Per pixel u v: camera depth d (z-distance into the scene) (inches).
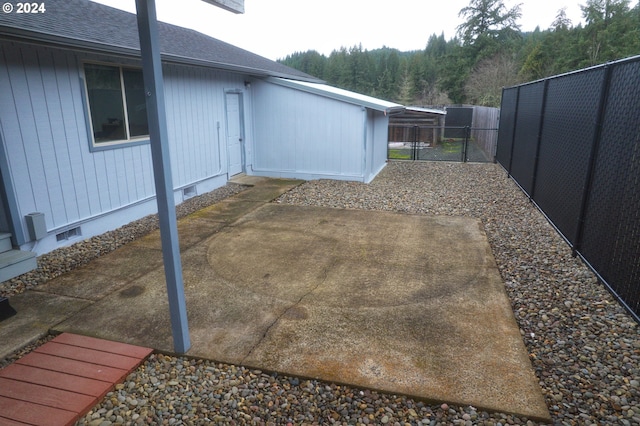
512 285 156.3
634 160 132.1
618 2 1082.1
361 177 364.8
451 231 224.1
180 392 99.3
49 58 187.2
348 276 165.6
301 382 102.6
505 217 253.1
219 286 156.9
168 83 269.0
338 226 234.8
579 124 190.1
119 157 234.8
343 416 91.2
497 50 1186.6
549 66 1077.8
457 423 88.3
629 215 134.0
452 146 728.3
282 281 161.2
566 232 201.5
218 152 339.9
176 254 107.5
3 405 93.0
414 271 170.1
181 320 111.5
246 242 207.6
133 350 114.7
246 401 96.1
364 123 350.6
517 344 116.3
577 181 188.4
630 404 93.1
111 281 161.5
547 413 89.7
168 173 101.7
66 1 254.5
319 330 125.0
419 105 1187.9
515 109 372.5
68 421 88.1
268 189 336.2
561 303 141.2
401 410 92.8
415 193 324.5
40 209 188.1
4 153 169.3
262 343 118.3
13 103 172.2
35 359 110.7
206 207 279.6
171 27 390.3
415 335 121.8
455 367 106.3
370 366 107.1
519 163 344.8
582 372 104.8
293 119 370.6
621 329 123.8
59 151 195.9
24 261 168.9
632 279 130.6
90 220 217.3
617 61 148.2
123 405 94.8
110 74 224.7
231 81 348.5
